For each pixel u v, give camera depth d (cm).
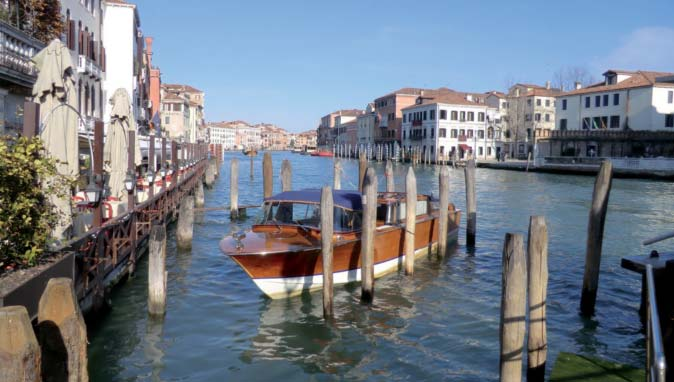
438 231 1521
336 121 12938
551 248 1697
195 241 1756
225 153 17438
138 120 3994
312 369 824
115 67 3650
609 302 1133
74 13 2569
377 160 8925
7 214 616
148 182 1705
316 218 1208
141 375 782
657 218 2380
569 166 5091
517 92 7681
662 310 705
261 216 1274
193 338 922
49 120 940
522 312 617
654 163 4566
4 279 574
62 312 447
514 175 5125
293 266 1100
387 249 1315
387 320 1027
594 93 5731
